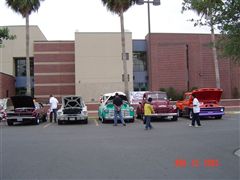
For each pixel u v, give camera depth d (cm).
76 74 4969
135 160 1212
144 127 2386
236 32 1213
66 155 1330
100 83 4975
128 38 5025
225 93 5297
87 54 4997
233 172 1023
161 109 2806
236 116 3272
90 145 1583
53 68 5181
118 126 2503
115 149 1456
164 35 5175
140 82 5275
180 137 1820
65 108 2758
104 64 5000
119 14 3781
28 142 1728
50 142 1714
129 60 5006
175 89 5119
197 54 5238
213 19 1245
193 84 5209
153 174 1001
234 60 1311
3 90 4622
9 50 5278
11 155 1350
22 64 5391
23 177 983
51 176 991
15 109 2766
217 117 3000
